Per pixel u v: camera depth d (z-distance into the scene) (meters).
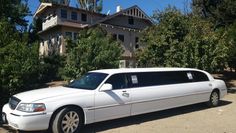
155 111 10.12
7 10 30.05
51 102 7.81
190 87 11.24
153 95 9.83
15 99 8.19
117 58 15.95
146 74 10.03
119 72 9.37
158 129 8.81
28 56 11.87
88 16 36.81
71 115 8.09
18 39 12.69
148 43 19.23
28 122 7.53
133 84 9.48
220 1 34.38
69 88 8.95
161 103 10.11
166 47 18.44
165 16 19.61
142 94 9.52
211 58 17.95
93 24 32.94
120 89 9.10
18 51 11.63
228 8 31.94
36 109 7.61
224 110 11.77
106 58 15.36
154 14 20.22
